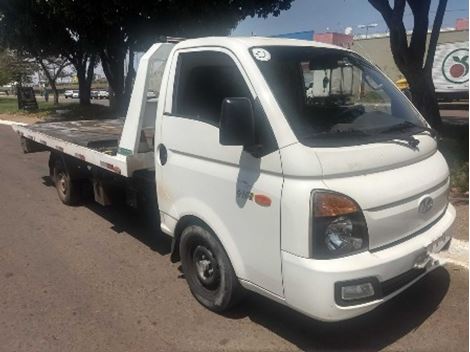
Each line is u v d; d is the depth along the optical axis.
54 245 5.51
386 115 3.75
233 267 3.52
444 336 3.47
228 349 3.42
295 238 2.95
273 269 3.16
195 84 3.77
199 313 3.90
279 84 3.29
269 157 3.09
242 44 3.51
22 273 4.76
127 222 6.29
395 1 10.48
